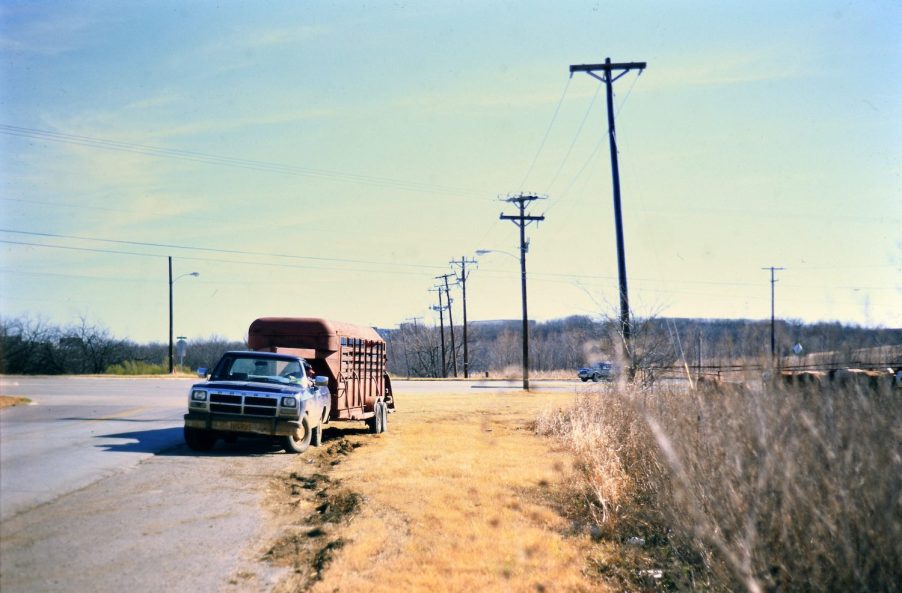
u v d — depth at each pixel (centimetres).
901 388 617
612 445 1241
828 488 562
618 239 2264
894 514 561
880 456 567
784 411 589
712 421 673
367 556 760
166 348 7912
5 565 640
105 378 4488
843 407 590
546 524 945
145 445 1368
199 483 1047
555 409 2047
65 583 613
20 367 5512
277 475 1155
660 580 743
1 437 1369
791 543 592
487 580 708
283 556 748
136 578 641
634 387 1074
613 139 2316
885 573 547
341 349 1673
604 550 855
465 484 1148
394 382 5469
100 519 812
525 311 4159
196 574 667
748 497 602
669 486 820
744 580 570
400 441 1688
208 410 1324
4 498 864
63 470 1049
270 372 1448
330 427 1952
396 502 1009
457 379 6222
